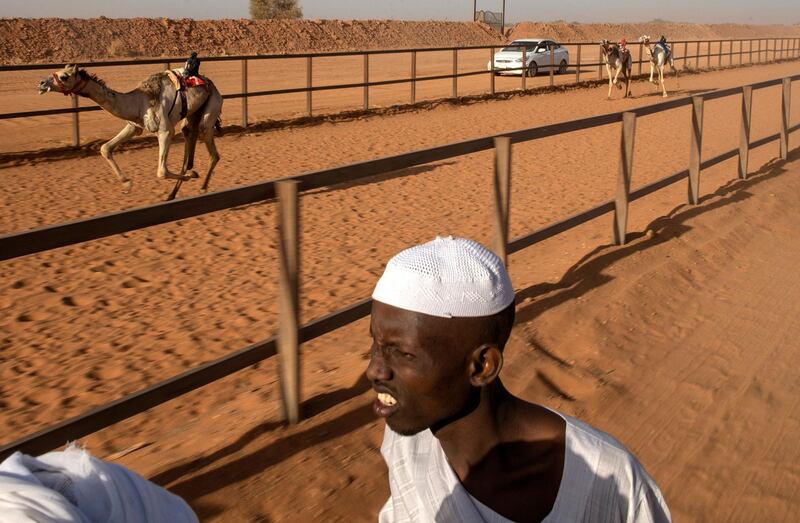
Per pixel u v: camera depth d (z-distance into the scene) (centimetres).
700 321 577
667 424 429
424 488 142
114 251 751
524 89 2270
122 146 1313
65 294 633
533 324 524
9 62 3194
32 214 886
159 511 107
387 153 1316
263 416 393
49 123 1549
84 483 101
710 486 377
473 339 129
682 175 845
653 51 2272
